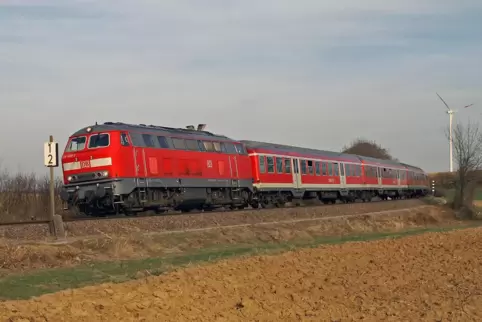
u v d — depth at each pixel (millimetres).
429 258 20500
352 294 15023
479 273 17766
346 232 30828
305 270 17500
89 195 24203
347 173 45656
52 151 18938
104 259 17062
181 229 23016
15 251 15109
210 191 29797
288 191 37406
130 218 21938
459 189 49719
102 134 24328
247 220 27734
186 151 27875
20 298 10859
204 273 15094
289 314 12719
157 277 13797
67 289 11781
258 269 16656
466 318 12594
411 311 13289
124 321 10320
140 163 24953
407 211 41594
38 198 31812
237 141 32938
